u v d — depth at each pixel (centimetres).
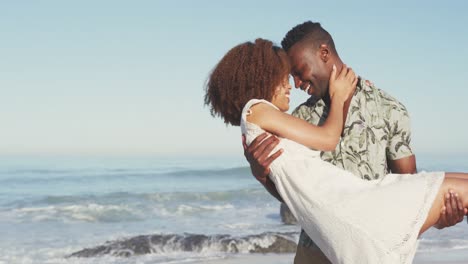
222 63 299
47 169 3728
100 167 4022
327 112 335
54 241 1369
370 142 326
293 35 340
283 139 288
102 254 1145
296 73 339
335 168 283
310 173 279
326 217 269
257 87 293
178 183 2959
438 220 273
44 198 2216
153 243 1175
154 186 2809
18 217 1788
